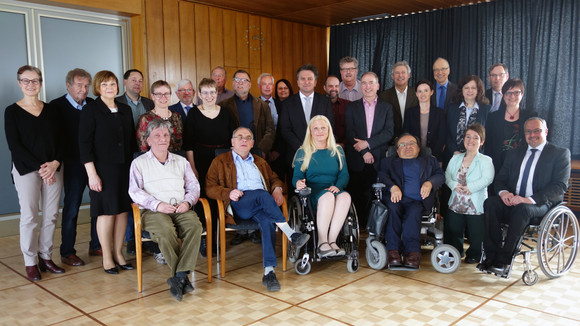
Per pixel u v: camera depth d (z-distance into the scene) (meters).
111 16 5.27
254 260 3.86
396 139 4.34
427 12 6.30
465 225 3.77
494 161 4.07
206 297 3.06
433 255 3.51
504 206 3.46
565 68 5.30
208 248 3.32
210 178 3.51
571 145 5.39
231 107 4.34
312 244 3.58
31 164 3.26
